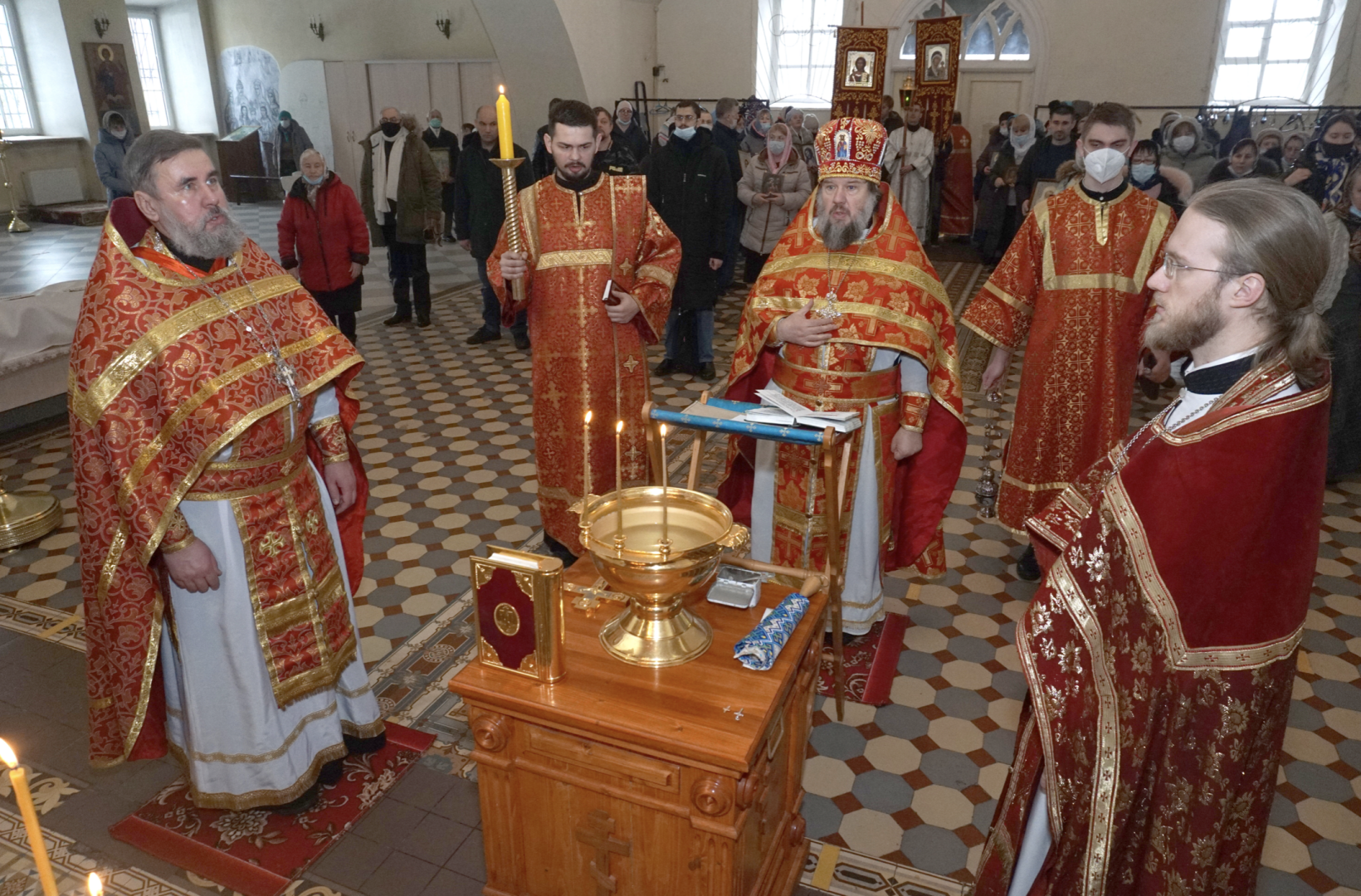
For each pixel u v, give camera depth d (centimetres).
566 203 318
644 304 326
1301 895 209
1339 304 413
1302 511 132
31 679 285
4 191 1334
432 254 1059
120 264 187
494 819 182
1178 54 1139
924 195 1012
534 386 338
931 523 297
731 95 1302
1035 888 166
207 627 203
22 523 371
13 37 1379
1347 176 407
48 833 223
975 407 545
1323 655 303
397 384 587
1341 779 246
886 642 302
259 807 221
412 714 268
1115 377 310
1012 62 1202
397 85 1370
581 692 165
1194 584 134
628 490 187
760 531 296
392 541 378
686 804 162
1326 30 1095
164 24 1568
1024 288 321
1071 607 147
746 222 744
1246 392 131
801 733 197
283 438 207
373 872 211
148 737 223
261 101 1557
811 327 259
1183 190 536
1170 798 146
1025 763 161
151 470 188
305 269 606
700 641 177
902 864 216
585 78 1046
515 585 162
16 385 472
